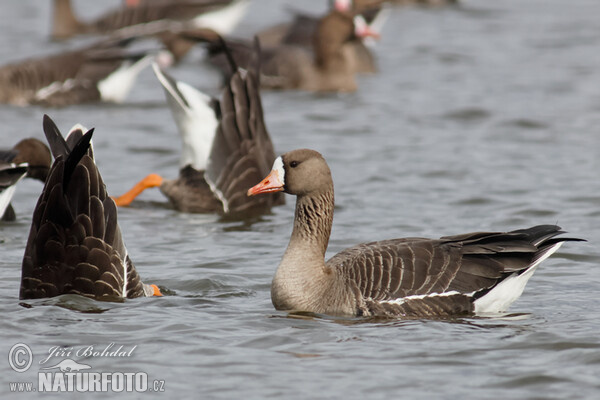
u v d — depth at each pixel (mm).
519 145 22234
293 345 10633
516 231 12203
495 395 9258
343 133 23516
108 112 26406
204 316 11664
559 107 25938
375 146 22219
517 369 9898
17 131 23391
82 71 27453
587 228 16000
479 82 29281
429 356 10281
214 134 18172
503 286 11984
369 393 9297
